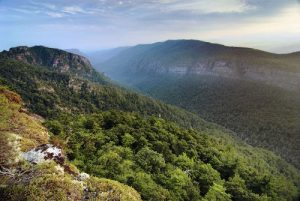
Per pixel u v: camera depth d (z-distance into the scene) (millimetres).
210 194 46969
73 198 16625
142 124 75812
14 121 24453
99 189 18141
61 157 20031
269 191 68062
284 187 83438
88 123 64625
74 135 49562
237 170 71750
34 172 17641
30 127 24344
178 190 40750
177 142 71125
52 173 17719
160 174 43344
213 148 80938
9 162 17906
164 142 64625
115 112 82062
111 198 17578
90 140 48844
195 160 64312
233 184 58094
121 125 65812
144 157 47469
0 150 18672
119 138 60188
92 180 18828
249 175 73562
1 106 27047
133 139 57625
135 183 33031
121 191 18438
